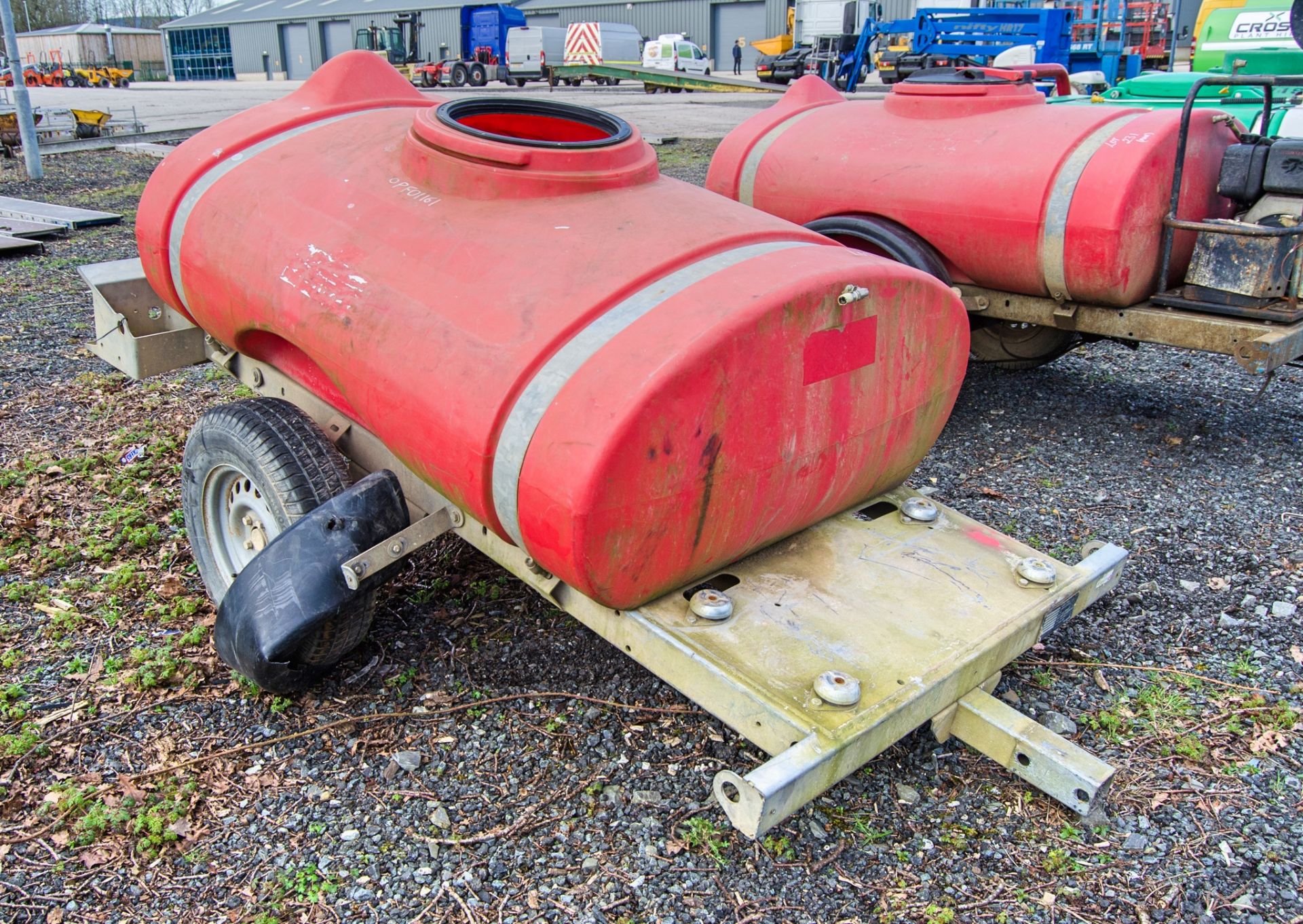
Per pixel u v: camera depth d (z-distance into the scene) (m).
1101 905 2.22
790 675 2.14
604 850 2.34
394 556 2.53
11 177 13.33
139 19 88.69
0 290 7.46
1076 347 5.51
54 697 2.84
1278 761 2.67
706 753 2.65
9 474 4.19
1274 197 4.04
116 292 3.47
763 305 2.07
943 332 2.62
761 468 2.25
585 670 2.96
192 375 5.62
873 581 2.51
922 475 4.42
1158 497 4.20
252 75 55.31
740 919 2.17
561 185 2.49
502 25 31.61
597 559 2.04
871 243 4.80
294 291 2.61
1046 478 4.39
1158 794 2.55
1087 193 4.04
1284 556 3.71
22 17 77.31
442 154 2.57
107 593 3.37
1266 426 4.98
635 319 2.09
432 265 2.40
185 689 2.87
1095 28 15.77
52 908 2.16
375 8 49.22
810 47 24.67
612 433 1.92
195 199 3.02
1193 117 4.15
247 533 3.03
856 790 2.55
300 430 2.77
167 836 2.34
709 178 5.52
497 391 2.10
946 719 2.51
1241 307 4.00
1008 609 2.42
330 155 2.89
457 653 3.04
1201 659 3.12
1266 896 2.25
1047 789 2.38
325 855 2.31
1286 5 6.52
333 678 2.92
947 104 4.68
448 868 2.28
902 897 2.24
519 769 2.58
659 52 32.53
